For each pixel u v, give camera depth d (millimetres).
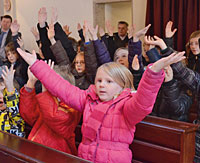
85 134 1754
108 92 1778
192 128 1928
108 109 1747
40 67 1821
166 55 1987
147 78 1483
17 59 4102
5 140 1624
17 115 2336
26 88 2121
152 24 5641
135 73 2482
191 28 5172
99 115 1727
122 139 1695
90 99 1858
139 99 1530
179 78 2018
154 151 2008
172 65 1987
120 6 7133
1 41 5648
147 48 3412
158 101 2553
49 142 2100
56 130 2025
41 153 1406
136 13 6117
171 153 1919
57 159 1326
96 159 1688
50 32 3080
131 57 2639
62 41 3600
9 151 1460
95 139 1735
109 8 7035
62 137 2107
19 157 1399
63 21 6570
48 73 1834
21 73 3875
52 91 1842
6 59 4465
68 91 1858
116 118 1711
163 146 1968
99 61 2805
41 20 3660
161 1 5457
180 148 1875
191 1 5117
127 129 1700
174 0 5305
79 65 3010
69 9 6586
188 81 1986
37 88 2973
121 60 3043
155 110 2584
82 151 1745
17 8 6812
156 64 1448
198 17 5098
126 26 5055
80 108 1893
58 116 1963
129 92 1787
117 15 7238
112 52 3732
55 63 3639
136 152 2109
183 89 2527
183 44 5328
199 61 2691
